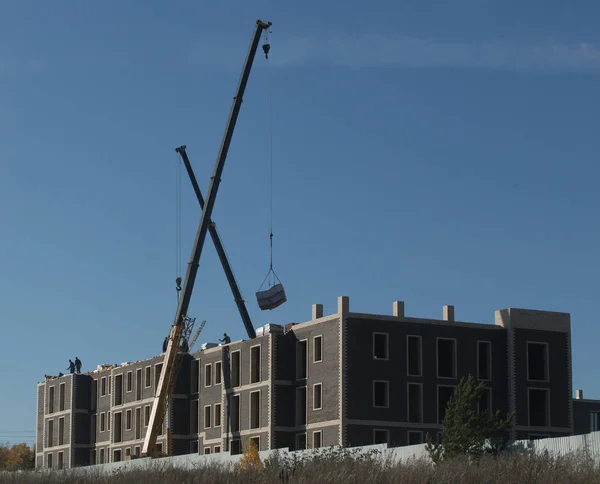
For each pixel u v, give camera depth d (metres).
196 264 124.06
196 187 144.75
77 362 155.00
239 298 133.75
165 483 60.47
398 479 51.28
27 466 128.12
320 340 110.44
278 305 119.12
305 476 54.59
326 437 106.38
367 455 58.44
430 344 110.31
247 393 117.00
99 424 147.38
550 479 49.38
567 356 115.69
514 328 113.69
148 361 136.00
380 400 107.56
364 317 107.88
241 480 57.41
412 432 107.25
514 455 54.16
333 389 106.44
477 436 66.31
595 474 49.59
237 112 125.12
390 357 107.94
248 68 124.88
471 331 112.44
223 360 121.94
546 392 113.94
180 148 144.75
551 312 116.25
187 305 124.12
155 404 121.50
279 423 112.50
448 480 50.44
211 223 135.12
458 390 70.00
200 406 126.12
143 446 122.44
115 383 143.38
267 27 124.38
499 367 113.00
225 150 125.44
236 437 117.44
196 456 98.00
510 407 111.88
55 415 154.38
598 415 129.12
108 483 64.69
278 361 113.69
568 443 60.44
